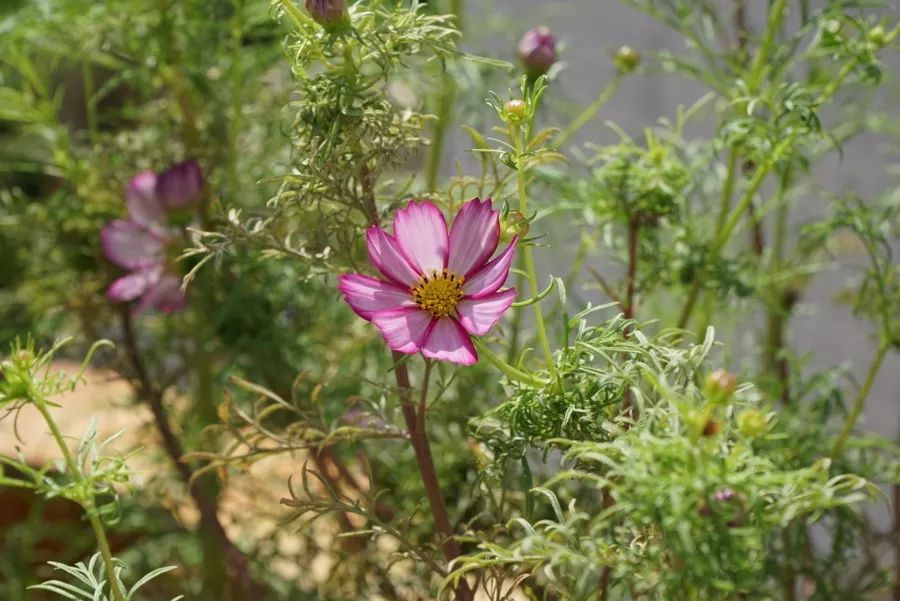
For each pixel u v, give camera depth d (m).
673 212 0.98
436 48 0.85
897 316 1.07
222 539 1.05
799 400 1.08
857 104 1.15
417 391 0.88
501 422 0.86
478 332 0.82
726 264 1.03
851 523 1.06
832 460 1.03
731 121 0.99
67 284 1.17
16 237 1.17
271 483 1.17
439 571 0.85
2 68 1.22
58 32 1.13
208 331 1.10
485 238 0.83
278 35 1.10
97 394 1.36
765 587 1.03
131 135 1.14
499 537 0.94
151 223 1.08
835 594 1.06
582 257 1.09
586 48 1.48
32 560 1.16
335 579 1.03
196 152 1.12
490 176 0.94
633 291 1.01
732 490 0.74
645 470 0.74
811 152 1.12
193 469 1.08
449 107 1.12
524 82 0.83
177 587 1.16
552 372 0.83
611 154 1.01
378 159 0.86
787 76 1.10
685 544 0.71
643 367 0.79
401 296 0.83
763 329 1.24
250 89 1.14
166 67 1.11
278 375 1.09
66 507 1.21
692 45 1.06
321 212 0.87
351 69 0.85
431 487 0.86
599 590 0.84
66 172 1.13
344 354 1.09
